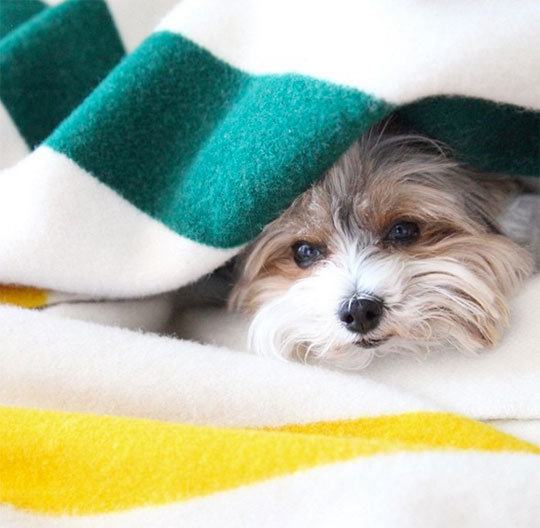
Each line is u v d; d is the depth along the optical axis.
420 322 0.62
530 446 0.52
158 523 0.50
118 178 0.62
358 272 0.63
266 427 0.55
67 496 0.52
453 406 0.56
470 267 0.64
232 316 0.70
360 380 0.56
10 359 0.57
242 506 0.49
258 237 0.66
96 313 0.63
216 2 0.63
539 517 0.48
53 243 0.61
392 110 0.59
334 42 0.59
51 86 0.70
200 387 0.56
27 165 0.62
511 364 0.58
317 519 0.49
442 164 0.66
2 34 0.76
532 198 0.68
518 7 0.58
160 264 0.62
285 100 0.59
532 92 0.58
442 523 0.48
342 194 0.65
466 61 0.57
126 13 0.72
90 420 0.52
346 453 0.49
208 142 0.62
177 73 0.63
